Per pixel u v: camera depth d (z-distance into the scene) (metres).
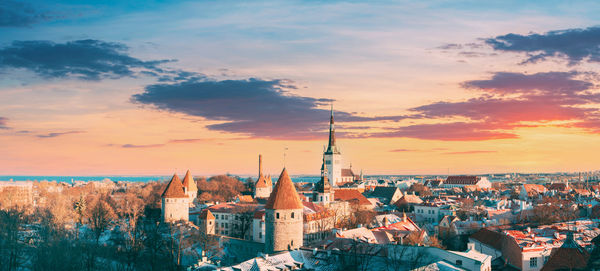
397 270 110.81
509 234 149.75
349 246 130.88
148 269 165.25
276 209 155.75
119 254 181.88
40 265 157.00
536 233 161.62
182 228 199.50
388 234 174.38
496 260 151.38
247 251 186.38
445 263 110.50
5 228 178.88
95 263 167.12
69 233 194.00
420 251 116.50
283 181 159.12
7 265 159.25
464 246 179.50
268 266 111.25
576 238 153.12
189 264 167.75
